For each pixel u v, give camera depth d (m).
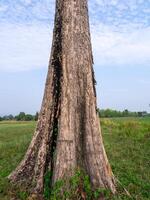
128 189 11.54
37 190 10.73
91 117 11.00
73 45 11.33
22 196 10.64
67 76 11.14
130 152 20.17
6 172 13.69
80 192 10.24
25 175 11.25
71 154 10.62
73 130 10.82
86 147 10.80
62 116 10.91
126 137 29.12
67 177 10.41
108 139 27.78
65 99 11.01
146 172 14.64
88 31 11.60
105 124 48.88
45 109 11.45
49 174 10.92
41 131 11.36
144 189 11.86
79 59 11.27
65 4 11.59
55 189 10.28
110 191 10.55
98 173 10.67
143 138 27.86
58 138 10.84
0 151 20.83
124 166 15.61
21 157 18.00
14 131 38.84
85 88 11.14
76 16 11.52
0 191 11.12
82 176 10.48
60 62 11.45
